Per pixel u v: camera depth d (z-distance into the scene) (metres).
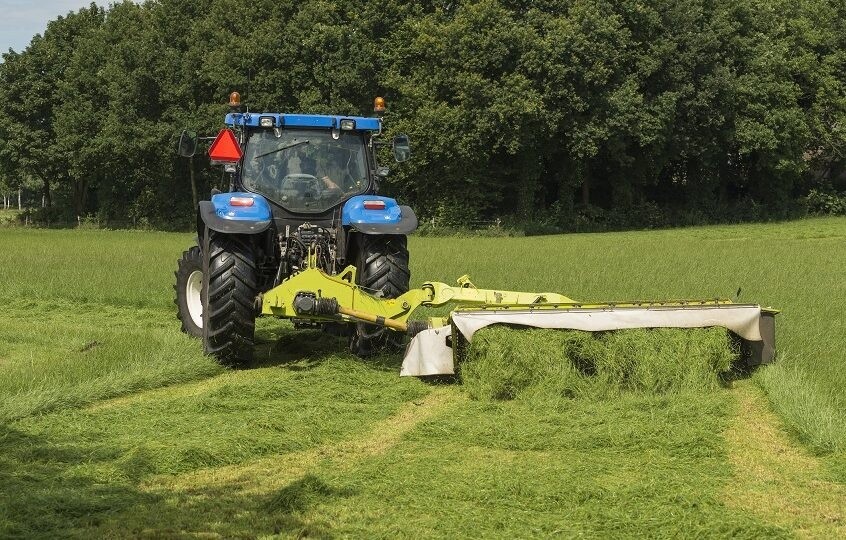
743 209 53.41
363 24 45.44
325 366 9.58
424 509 5.51
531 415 7.66
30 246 29.52
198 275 11.12
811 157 56.09
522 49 43.91
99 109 50.50
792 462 6.52
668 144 48.53
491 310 8.64
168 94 47.19
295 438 6.94
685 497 5.64
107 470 6.17
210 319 9.60
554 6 46.84
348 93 44.84
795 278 17.67
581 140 44.75
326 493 5.79
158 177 50.28
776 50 50.78
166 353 9.68
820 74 54.06
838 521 5.41
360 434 7.27
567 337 8.41
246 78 44.56
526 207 48.12
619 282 16.52
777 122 50.34
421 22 44.91
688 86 47.06
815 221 51.16
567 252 26.42
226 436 6.86
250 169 10.44
